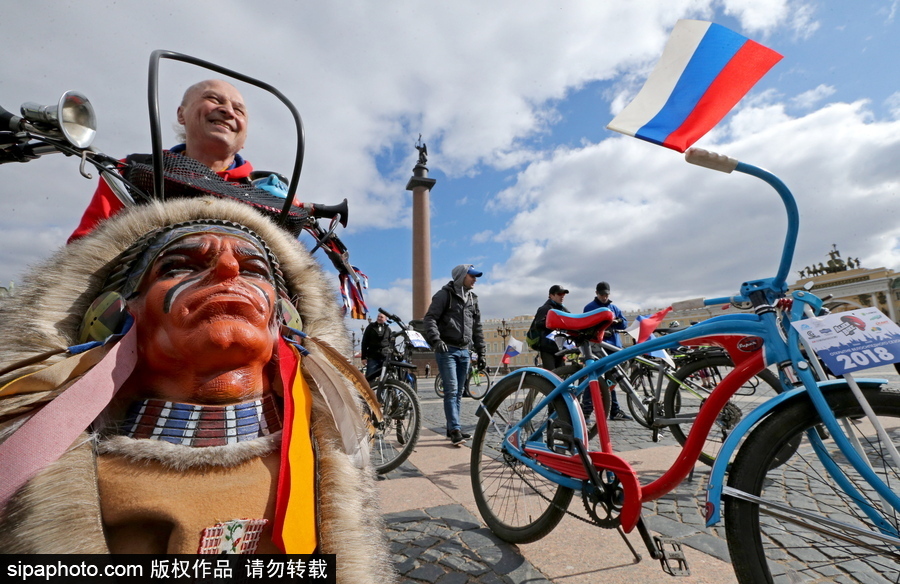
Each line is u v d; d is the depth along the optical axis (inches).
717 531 79.2
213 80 57.2
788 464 53.9
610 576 64.2
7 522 19.5
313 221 54.1
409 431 133.5
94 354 24.1
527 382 86.4
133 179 39.7
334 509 26.1
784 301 53.9
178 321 24.9
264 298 27.8
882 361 45.6
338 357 33.9
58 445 20.2
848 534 46.7
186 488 22.2
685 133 55.3
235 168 60.5
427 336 165.9
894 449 45.3
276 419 27.8
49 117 35.4
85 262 29.1
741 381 56.0
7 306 26.4
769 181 54.2
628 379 135.5
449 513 91.0
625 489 61.8
